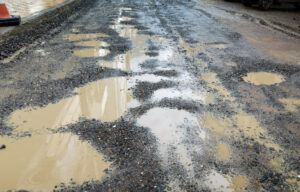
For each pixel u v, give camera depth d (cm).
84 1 1443
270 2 1257
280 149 305
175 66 542
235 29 877
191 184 254
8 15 796
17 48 638
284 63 568
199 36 775
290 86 462
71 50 629
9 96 409
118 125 344
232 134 331
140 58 584
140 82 466
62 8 1125
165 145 308
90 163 278
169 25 905
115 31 808
